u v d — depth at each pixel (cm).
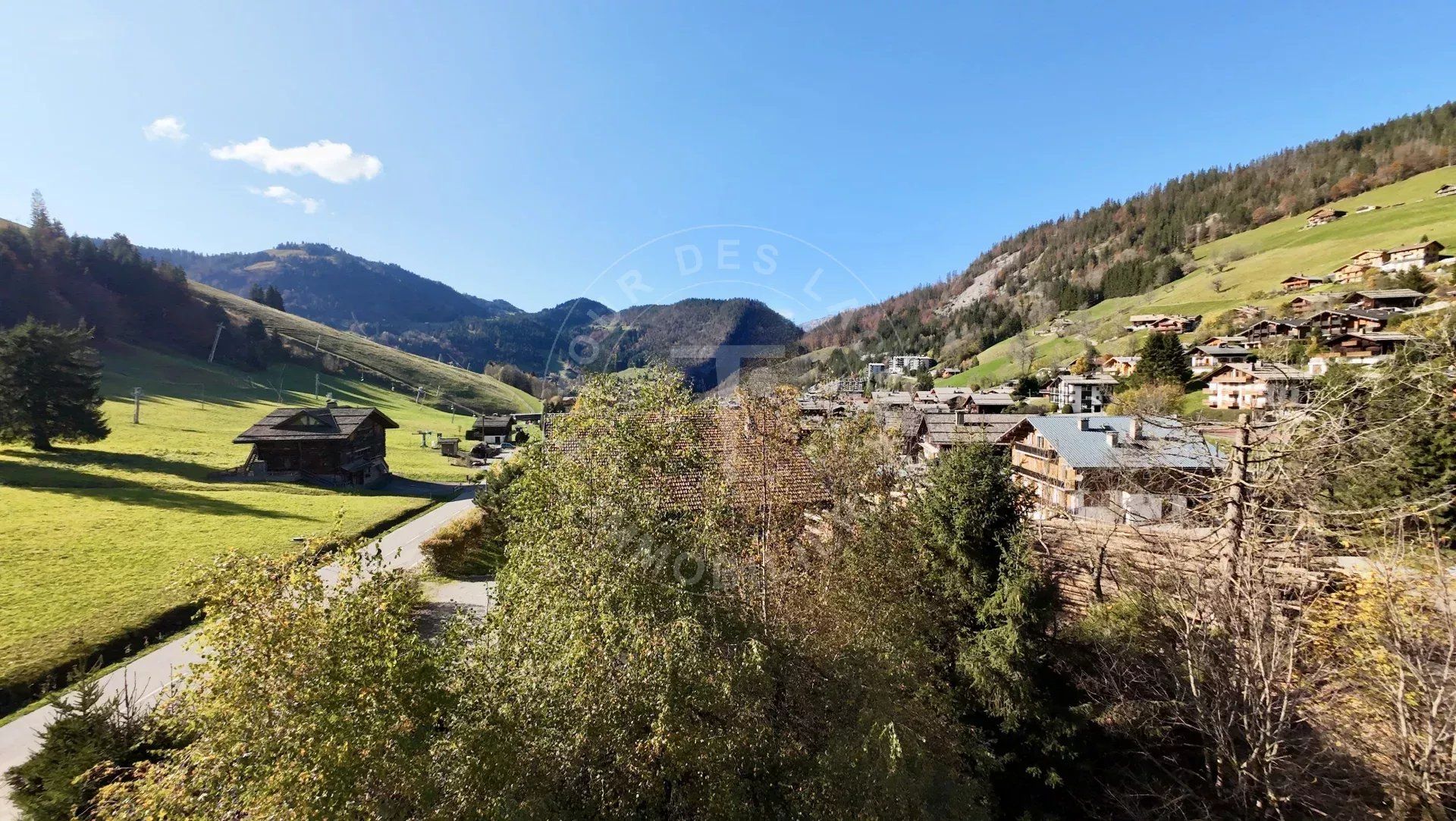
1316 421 914
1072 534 1536
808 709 863
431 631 1702
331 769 640
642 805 748
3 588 1880
